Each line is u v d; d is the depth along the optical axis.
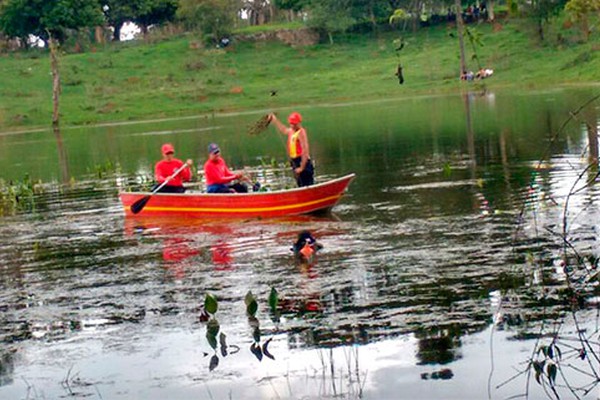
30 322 11.68
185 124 57.62
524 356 9.12
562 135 28.94
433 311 10.66
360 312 10.88
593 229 14.00
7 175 33.12
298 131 19.58
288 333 10.38
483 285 11.53
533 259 12.52
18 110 74.31
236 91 77.62
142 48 96.12
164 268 14.29
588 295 10.66
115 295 12.73
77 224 19.53
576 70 65.12
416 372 8.96
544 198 17.19
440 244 14.15
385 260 13.38
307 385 8.89
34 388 9.34
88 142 48.38
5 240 18.17
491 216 16.11
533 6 74.62
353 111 55.34
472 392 8.45
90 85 82.31
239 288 12.53
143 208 19.88
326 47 93.75
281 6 105.44
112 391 9.13
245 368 9.44
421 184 21.11
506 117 38.88
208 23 95.88
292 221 17.66
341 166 26.73
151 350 10.20
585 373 8.72
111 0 112.94
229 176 19.97
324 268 13.24
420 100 59.94
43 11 99.88
